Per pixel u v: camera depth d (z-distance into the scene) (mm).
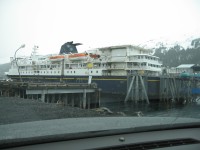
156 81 38000
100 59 42000
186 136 2670
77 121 3674
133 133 2725
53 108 15469
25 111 13781
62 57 46688
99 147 2199
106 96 37844
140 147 2266
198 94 43500
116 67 40125
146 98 34625
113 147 2234
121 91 36125
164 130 2912
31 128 2951
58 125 3219
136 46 40344
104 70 40312
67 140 2385
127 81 35281
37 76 50750
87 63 42094
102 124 3154
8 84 26734
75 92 26250
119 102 36438
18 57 59625
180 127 3018
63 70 43281
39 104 17250
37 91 22938
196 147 2338
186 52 163250
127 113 26078
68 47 51969
